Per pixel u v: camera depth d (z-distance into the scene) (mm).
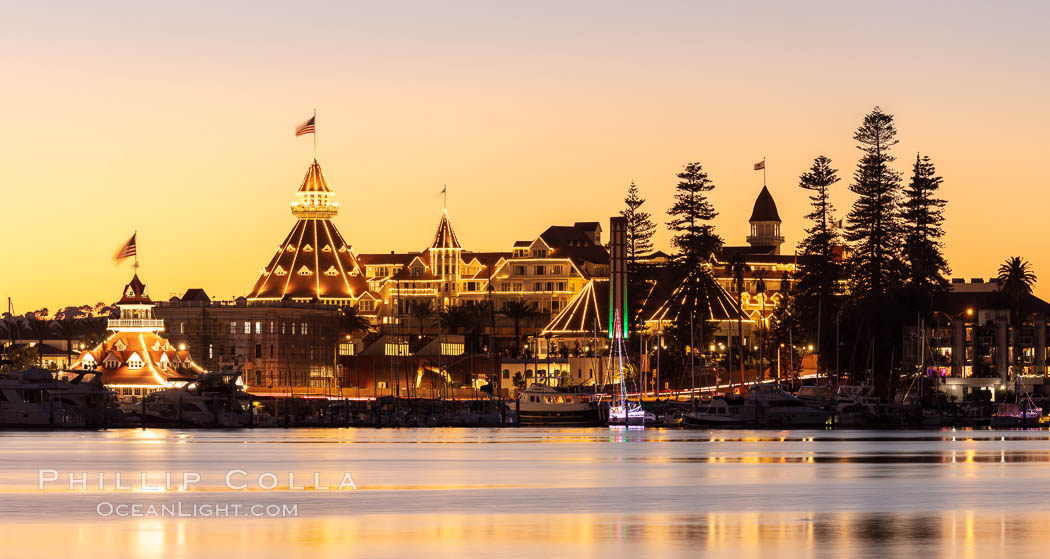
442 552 152500
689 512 187375
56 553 151875
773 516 182875
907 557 149500
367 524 173750
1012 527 171125
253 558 149000
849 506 194375
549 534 165500
